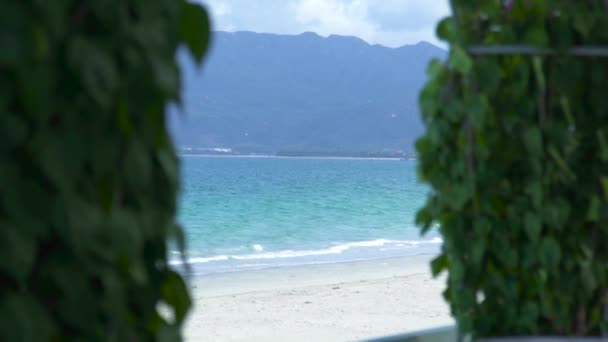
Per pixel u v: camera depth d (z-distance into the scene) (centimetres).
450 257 253
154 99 122
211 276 2280
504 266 248
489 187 241
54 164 109
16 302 108
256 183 8600
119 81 117
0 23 103
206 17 132
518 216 241
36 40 105
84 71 110
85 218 114
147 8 121
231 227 4588
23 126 107
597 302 252
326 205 6106
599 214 240
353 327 1241
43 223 110
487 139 239
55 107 112
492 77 232
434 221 259
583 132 242
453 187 243
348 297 1583
